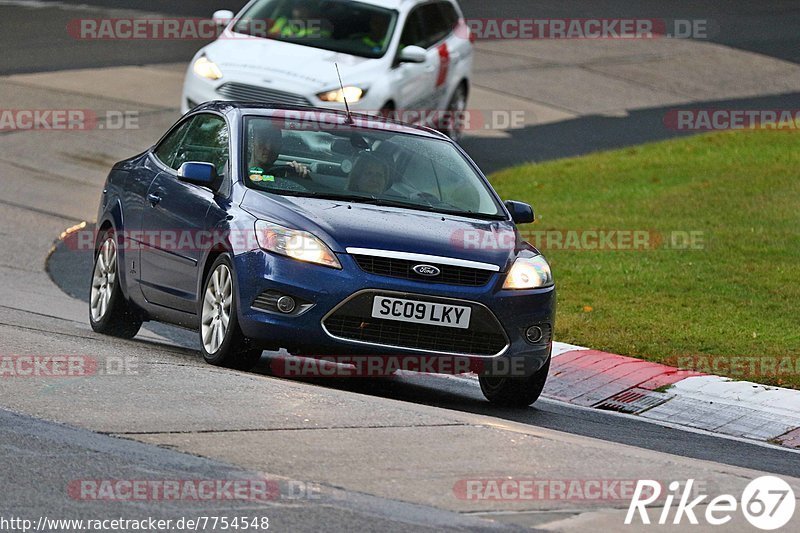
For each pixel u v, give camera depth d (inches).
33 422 932.6
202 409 1000.9
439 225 1263.5
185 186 1360.7
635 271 1929.1
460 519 783.7
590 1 4608.8
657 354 1546.5
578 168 2687.0
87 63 3299.7
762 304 1759.4
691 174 2593.5
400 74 2493.8
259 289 1190.3
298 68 2367.1
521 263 1253.7
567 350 1542.8
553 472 900.0
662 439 1227.9
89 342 1312.7
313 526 755.4
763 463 1162.0
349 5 2544.3
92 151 2628.0
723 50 4008.4
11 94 2955.2
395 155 1365.7
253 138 1337.4
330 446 922.1
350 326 1189.1
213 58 2385.6
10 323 1422.2
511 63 3686.0
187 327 1353.3
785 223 2193.7
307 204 1253.1
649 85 3567.9
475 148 2874.0
